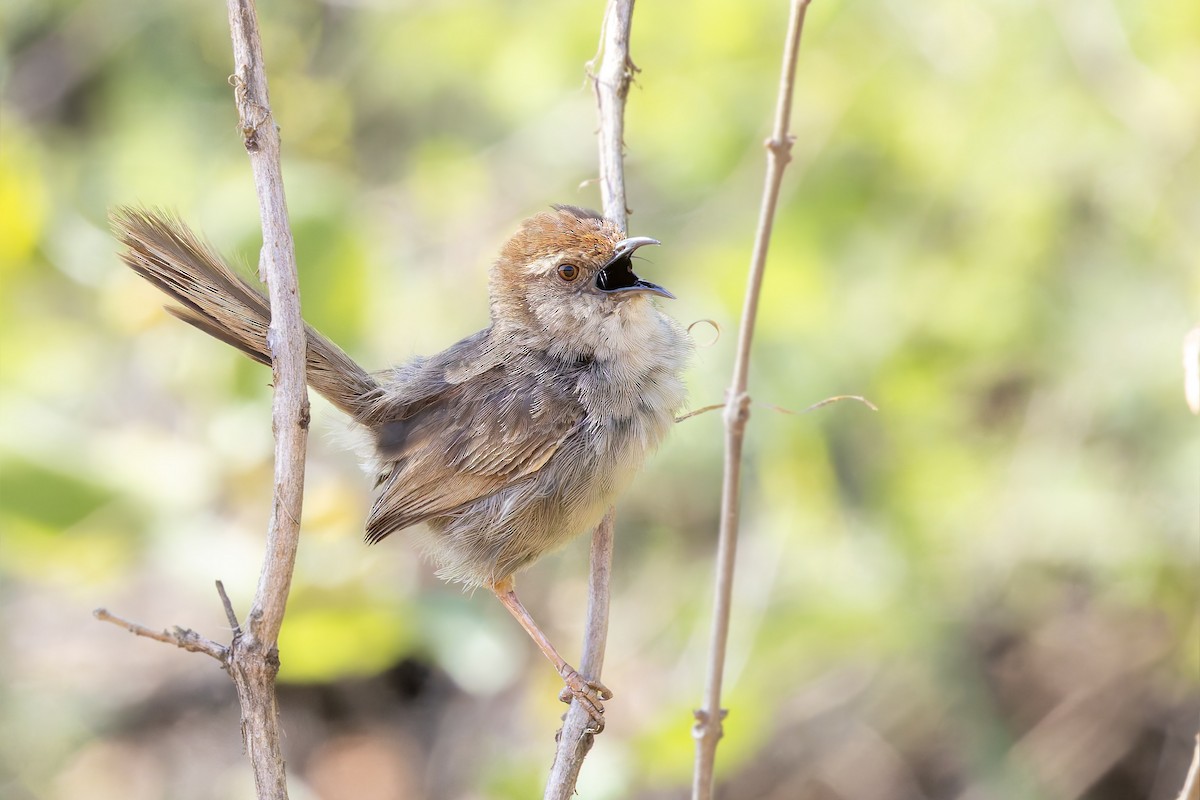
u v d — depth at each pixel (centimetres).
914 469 1208
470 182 1320
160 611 1393
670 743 1109
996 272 1166
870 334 1176
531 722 1290
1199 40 1134
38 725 1316
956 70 1168
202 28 1398
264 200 616
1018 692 1237
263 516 1145
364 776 1316
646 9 1196
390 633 1140
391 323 1240
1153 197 1145
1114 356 1157
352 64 1403
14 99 1381
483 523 801
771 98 1180
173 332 1205
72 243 1270
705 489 1266
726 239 1173
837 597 1177
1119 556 1173
